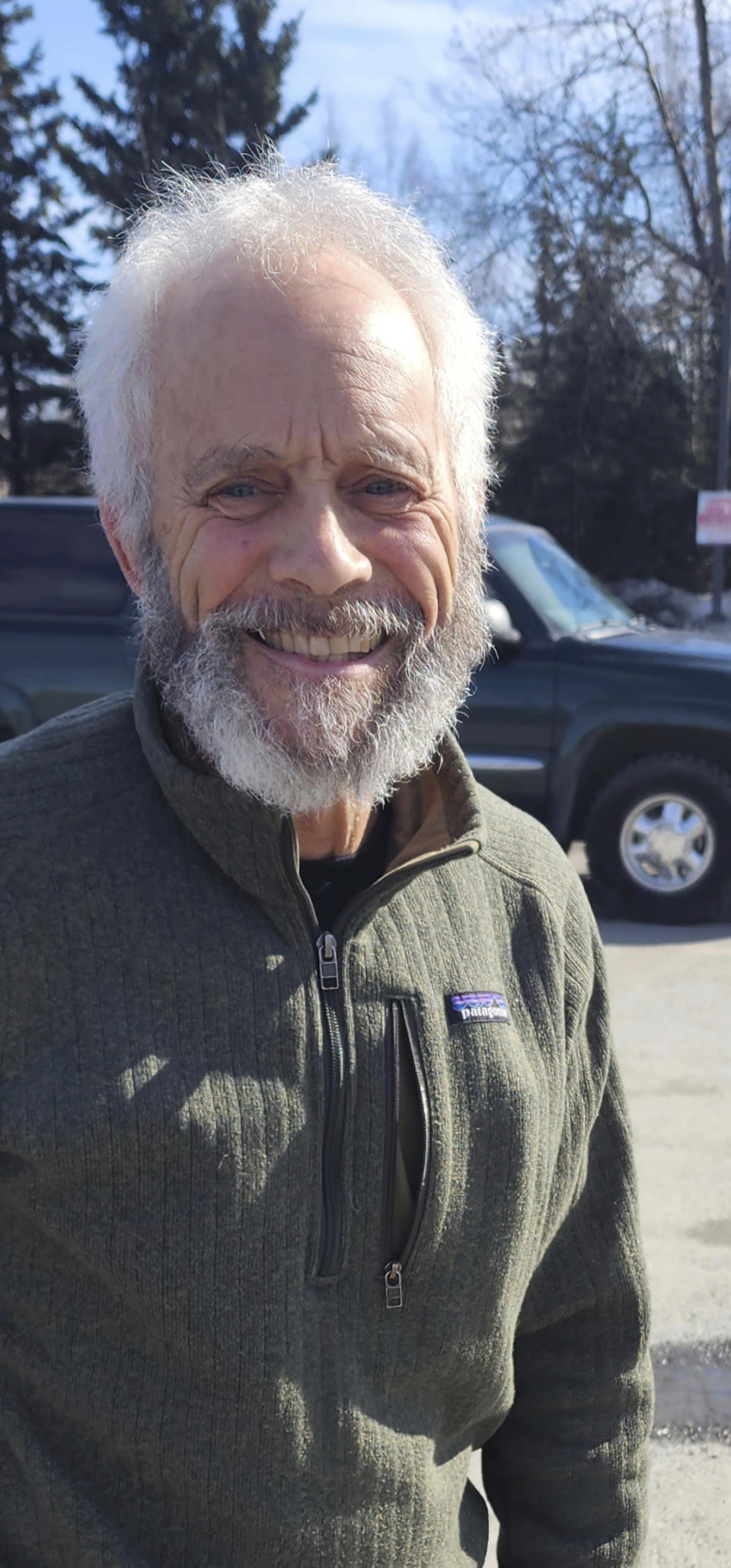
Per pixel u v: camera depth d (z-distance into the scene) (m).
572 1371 1.31
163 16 30.78
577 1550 1.27
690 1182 3.46
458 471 1.18
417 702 1.13
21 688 6.05
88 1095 0.97
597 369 27.28
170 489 1.10
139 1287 0.98
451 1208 1.08
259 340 1.05
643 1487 1.30
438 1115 1.08
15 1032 0.98
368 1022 1.07
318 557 1.04
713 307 26.39
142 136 31.28
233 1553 1.01
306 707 1.07
